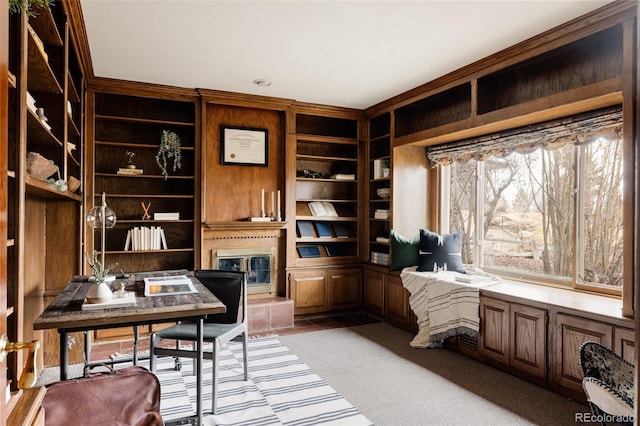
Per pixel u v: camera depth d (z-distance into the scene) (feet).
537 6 8.59
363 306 17.40
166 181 15.20
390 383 10.08
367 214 17.43
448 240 13.94
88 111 13.14
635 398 2.56
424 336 13.09
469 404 8.96
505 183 13.38
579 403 8.93
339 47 10.82
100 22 9.39
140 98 14.89
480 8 8.69
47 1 5.65
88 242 13.07
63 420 5.40
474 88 12.12
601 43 9.57
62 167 8.45
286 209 16.08
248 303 14.98
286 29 9.74
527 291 10.91
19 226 5.27
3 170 2.68
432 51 11.03
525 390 9.65
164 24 9.49
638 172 2.57
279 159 16.31
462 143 14.17
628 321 7.96
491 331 11.06
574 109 10.04
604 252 10.43
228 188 15.42
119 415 5.74
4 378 2.62
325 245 17.76
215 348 8.46
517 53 10.62
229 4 8.58
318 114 16.72
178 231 15.30
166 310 6.75
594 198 10.66
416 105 15.60
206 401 9.03
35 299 9.95
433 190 16.25
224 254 15.12
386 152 17.53
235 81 13.64
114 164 14.46
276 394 9.41
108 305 6.79
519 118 11.01
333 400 9.14
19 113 5.20
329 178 17.79
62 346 6.39
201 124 14.70
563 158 11.59
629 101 8.23
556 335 9.37
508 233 13.25
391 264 15.44
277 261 16.15
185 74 12.94
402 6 8.62
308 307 16.33
